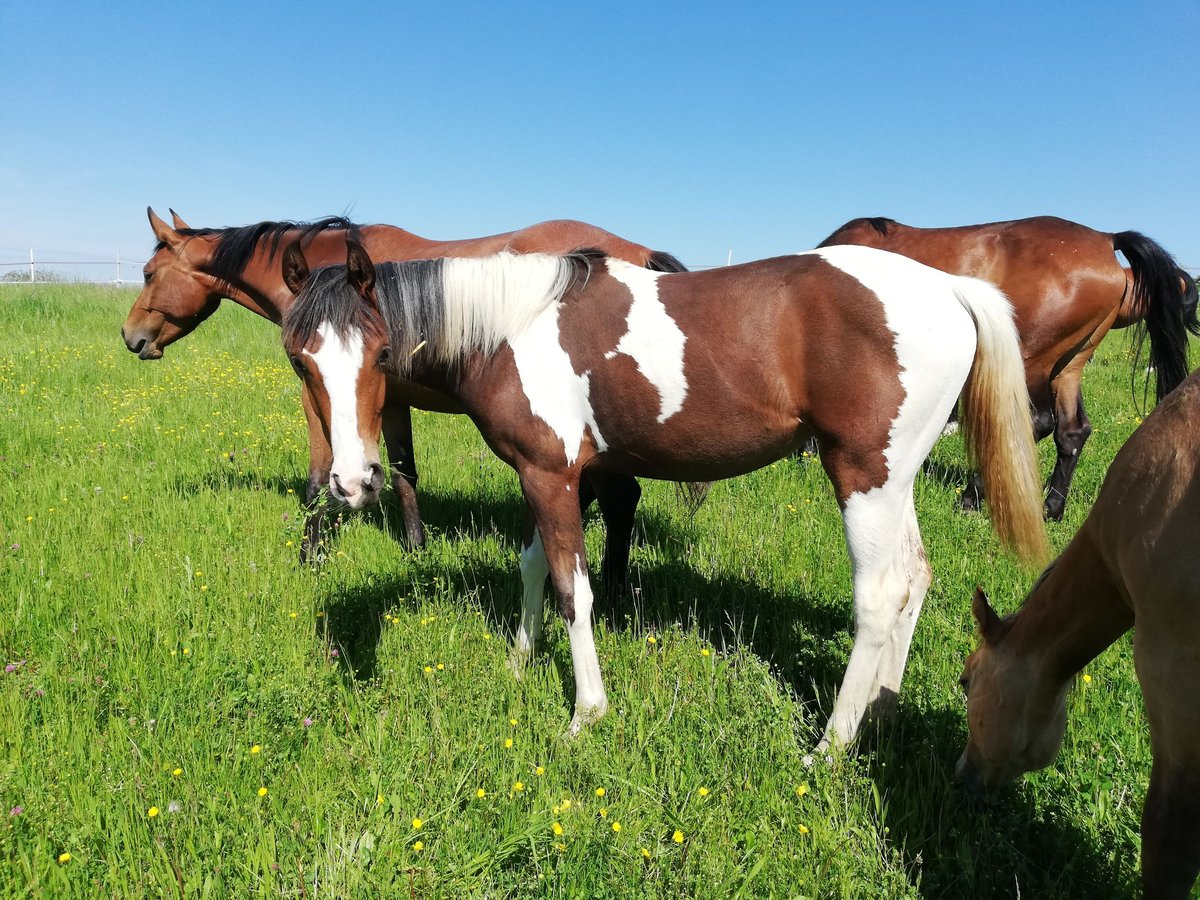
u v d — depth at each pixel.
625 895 1.95
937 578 3.93
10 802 2.13
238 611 3.37
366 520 5.04
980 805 2.28
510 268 2.91
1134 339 5.47
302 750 2.55
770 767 2.49
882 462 2.58
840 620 3.62
